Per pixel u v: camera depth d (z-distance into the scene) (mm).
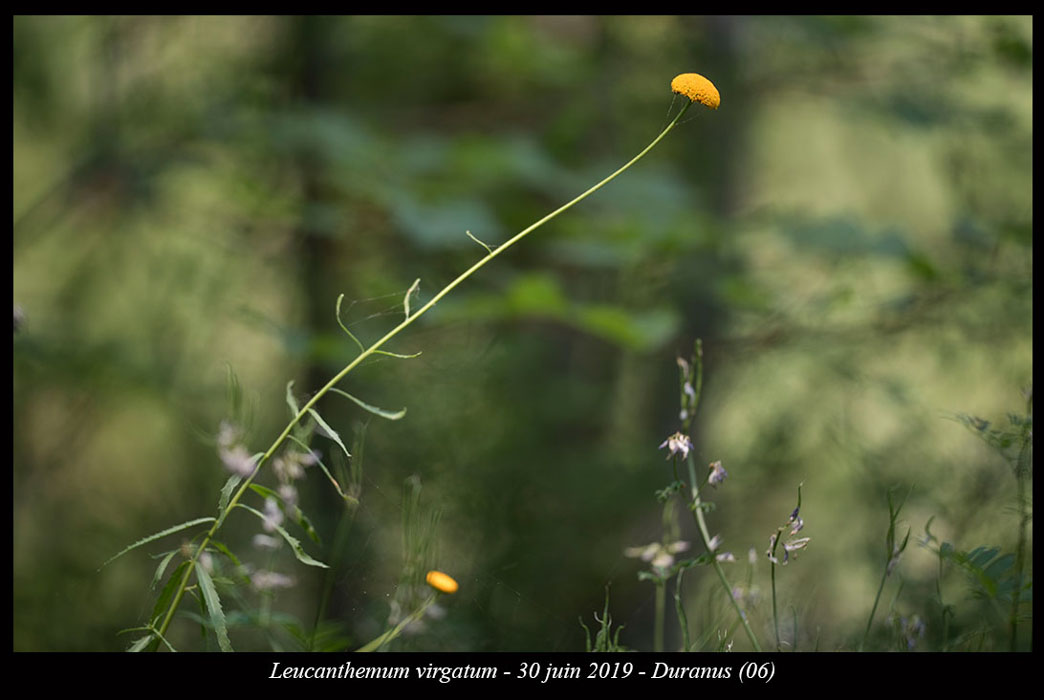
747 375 5316
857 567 2898
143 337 5410
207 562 1545
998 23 5027
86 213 5480
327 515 3582
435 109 5945
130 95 5363
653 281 5293
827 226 4547
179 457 4672
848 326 4883
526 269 5750
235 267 5469
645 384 6062
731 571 2133
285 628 1900
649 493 4680
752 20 5414
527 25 5727
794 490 4668
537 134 5969
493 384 4562
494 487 3811
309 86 5555
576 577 3986
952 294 4469
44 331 5008
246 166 5152
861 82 5555
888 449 4098
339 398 4586
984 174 5219
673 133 5867
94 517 4672
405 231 4133
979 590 1835
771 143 6496
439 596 1983
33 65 5195
